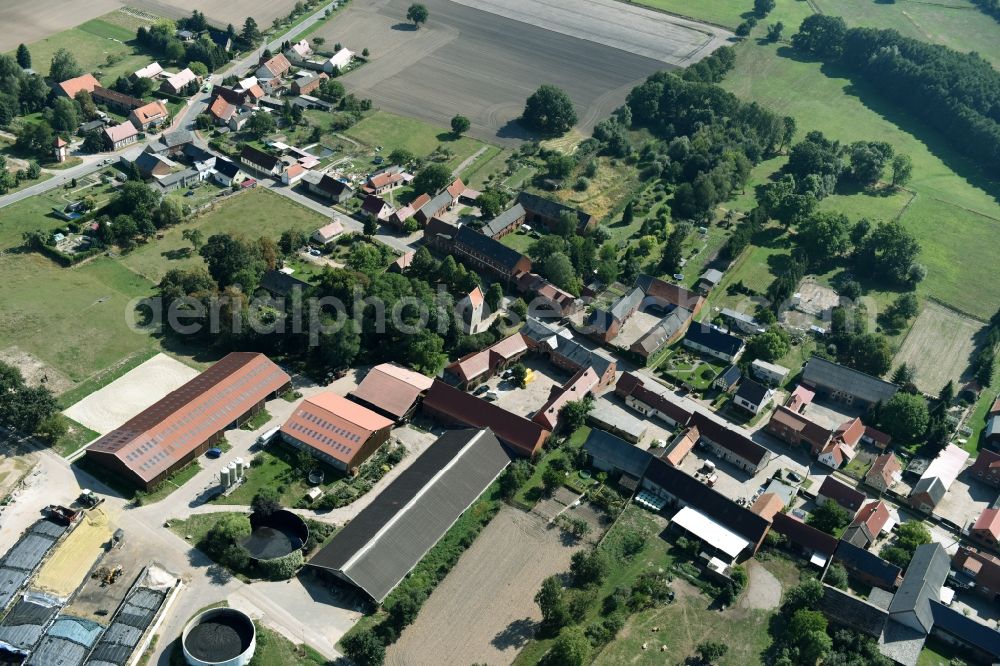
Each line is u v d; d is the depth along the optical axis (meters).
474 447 197.12
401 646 158.12
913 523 191.50
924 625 167.75
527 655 158.62
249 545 173.00
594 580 172.25
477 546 180.25
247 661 150.62
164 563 168.50
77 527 170.62
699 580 177.38
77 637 150.38
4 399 195.12
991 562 181.88
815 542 184.88
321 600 165.12
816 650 159.38
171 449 189.62
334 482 192.25
